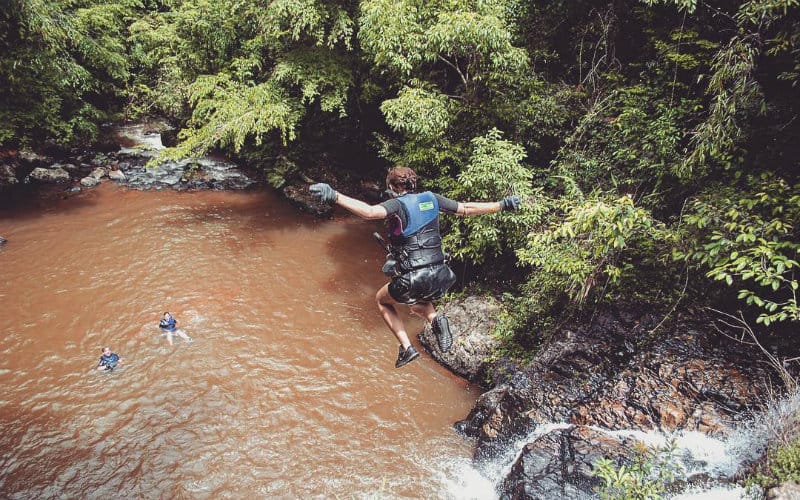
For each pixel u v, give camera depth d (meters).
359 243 15.52
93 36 21.41
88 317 11.26
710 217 7.01
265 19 14.52
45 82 18.62
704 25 9.94
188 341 10.70
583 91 11.99
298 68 14.77
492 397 8.98
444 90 13.30
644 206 9.18
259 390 9.57
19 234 14.65
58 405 8.91
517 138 11.74
